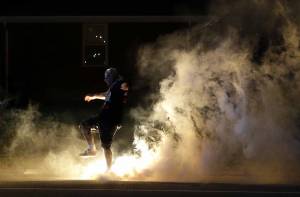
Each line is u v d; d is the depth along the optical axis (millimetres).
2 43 31188
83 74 31344
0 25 31219
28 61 31344
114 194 15391
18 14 30578
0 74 31156
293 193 15508
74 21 30469
